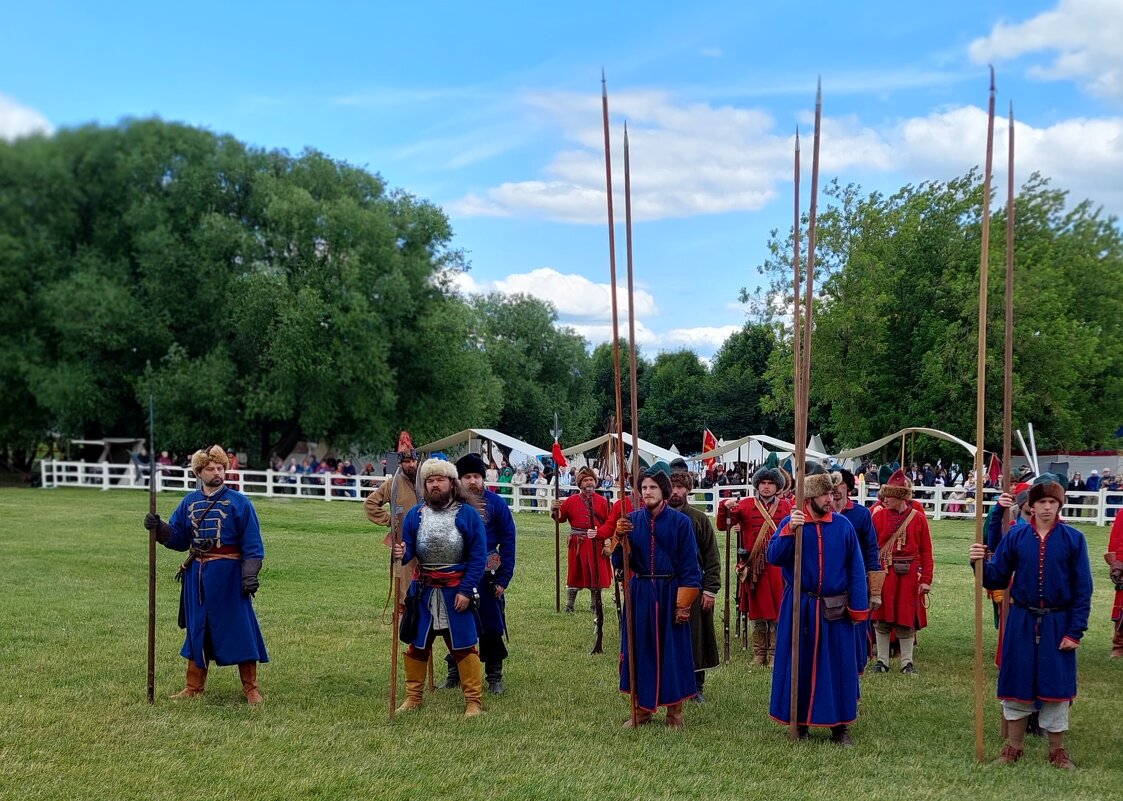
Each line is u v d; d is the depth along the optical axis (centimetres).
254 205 3234
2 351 1859
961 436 3581
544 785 551
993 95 615
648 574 688
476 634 713
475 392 4088
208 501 725
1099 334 3431
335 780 553
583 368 6719
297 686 775
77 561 1463
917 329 3794
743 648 995
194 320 3281
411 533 715
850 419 3884
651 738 653
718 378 6669
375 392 3631
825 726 662
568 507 1173
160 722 661
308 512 2425
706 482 3081
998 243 3406
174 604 1127
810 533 662
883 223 3809
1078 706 779
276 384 3388
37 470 3462
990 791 558
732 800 535
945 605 1279
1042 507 618
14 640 912
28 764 570
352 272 3406
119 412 3244
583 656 923
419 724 674
